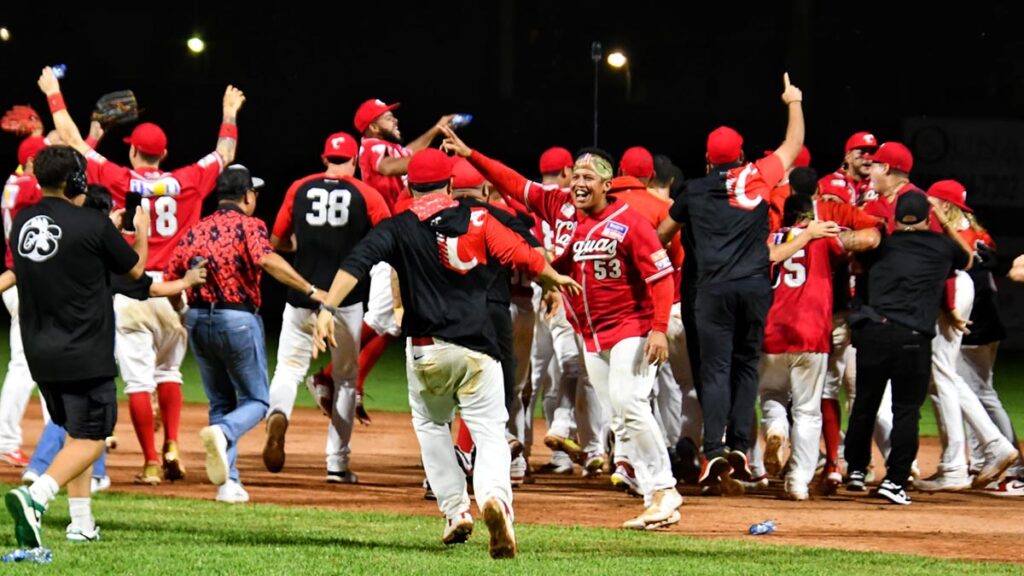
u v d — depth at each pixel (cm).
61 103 1970
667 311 1509
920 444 2706
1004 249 4588
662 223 1816
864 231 1850
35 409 2981
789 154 1825
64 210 1287
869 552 1434
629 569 1249
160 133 1930
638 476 1589
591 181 1537
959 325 1964
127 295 1844
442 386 1316
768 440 1897
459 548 1375
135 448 2367
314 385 2017
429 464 1377
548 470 2223
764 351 1894
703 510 1758
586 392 2102
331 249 1955
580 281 1570
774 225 1914
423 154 1319
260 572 1190
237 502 1717
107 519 1527
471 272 1301
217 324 1736
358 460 2331
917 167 4681
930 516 1766
